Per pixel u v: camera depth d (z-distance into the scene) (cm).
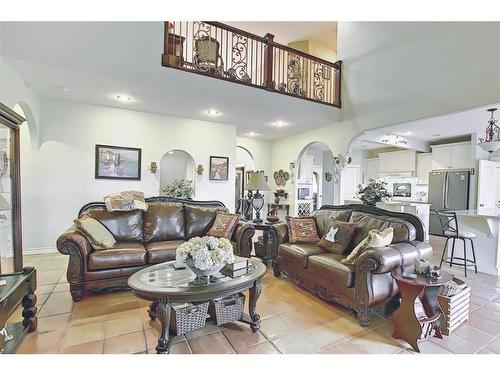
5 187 272
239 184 966
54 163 454
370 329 236
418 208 574
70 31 329
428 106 414
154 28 377
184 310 214
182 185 539
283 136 729
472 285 348
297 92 522
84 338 212
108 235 325
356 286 247
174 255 325
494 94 343
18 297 192
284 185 749
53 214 456
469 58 367
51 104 450
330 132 597
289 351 202
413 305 209
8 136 274
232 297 241
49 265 388
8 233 275
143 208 379
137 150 512
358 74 531
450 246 454
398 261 240
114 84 378
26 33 311
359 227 316
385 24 478
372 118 503
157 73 382
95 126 480
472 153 614
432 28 410
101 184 486
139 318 246
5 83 315
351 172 875
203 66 418
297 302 289
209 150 582
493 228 393
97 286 287
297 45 741
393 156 814
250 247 375
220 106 472
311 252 317
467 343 214
